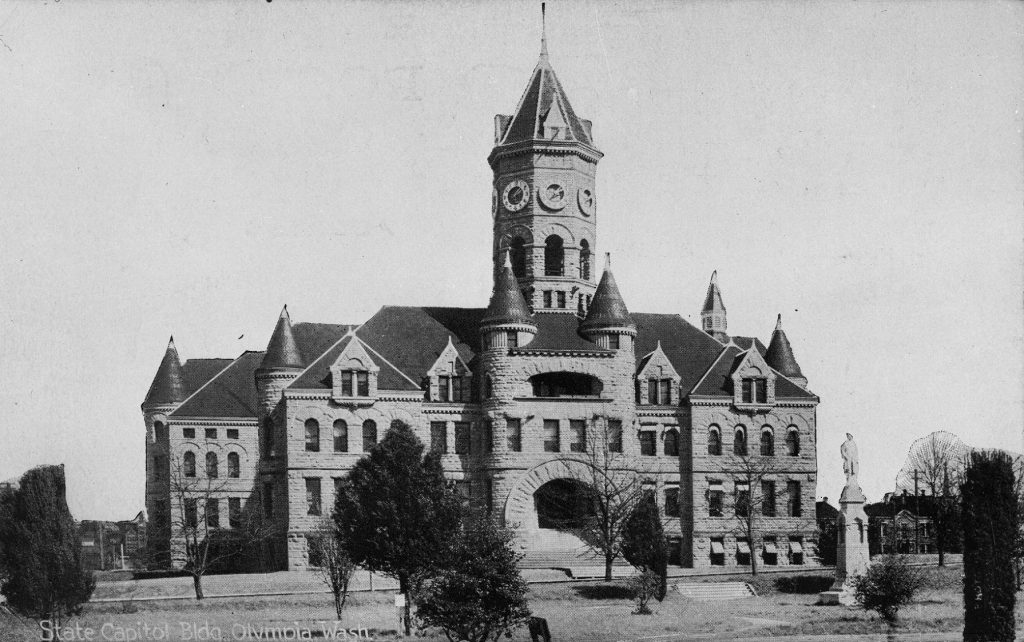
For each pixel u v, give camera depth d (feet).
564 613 229.25
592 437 308.19
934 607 233.14
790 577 267.80
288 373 310.45
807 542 322.14
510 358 309.22
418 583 214.07
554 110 336.70
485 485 309.01
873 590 221.66
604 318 314.55
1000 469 195.62
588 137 344.69
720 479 321.52
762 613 231.71
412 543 210.59
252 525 309.22
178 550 312.71
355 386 302.66
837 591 247.70
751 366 326.44
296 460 297.94
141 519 394.93
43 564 203.10
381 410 304.50
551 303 332.19
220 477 321.32
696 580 268.41
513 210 336.70
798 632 210.59
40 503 205.57
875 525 341.21
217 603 230.68
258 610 227.81
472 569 184.14
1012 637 192.54
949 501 286.66
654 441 322.34
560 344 312.29
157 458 334.44
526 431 307.78
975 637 193.47
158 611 224.33
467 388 315.37
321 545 248.32
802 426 326.44
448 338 326.03
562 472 306.35
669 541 303.89
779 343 346.13
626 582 256.93
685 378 328.90
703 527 318.65
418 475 216.74
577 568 277.23
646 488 311.47
